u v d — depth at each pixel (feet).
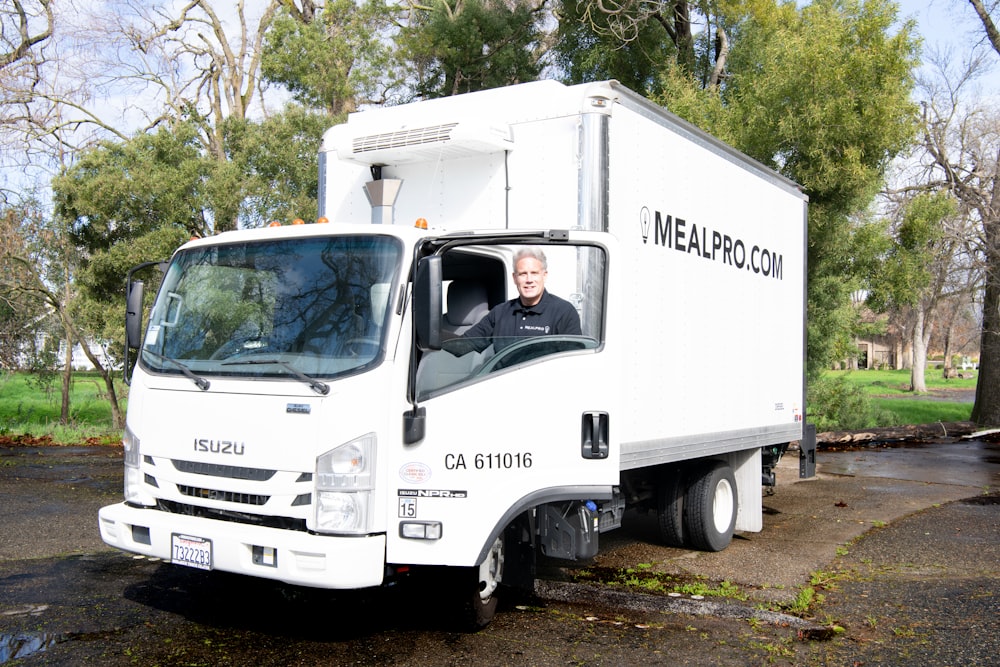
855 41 54.75
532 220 20.07
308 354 16.05
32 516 29.45
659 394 22.48
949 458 58.29
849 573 24.29
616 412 17.30
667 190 22.94
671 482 26.43
